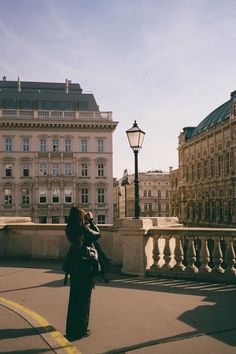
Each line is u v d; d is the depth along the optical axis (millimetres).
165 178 128125
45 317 5758
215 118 73375
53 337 4801
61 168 64000
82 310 5020
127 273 8984
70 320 5004
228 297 6863
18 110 63469
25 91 72875
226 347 4574
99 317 5766
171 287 7691
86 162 64875
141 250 8844
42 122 63188
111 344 4719
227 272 8047
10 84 76875
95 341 4824
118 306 6328
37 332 4984
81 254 5172
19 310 6059
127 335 5012
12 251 12117
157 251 8875
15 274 9180
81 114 64938
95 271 5188
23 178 63062
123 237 9094
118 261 10258
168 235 8742
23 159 63219
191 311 6008
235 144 56781
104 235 10641
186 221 83062
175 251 8672
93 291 7367
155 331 5141
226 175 61000
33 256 11836
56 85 79562
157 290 7438
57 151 64375
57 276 8914
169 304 6426
